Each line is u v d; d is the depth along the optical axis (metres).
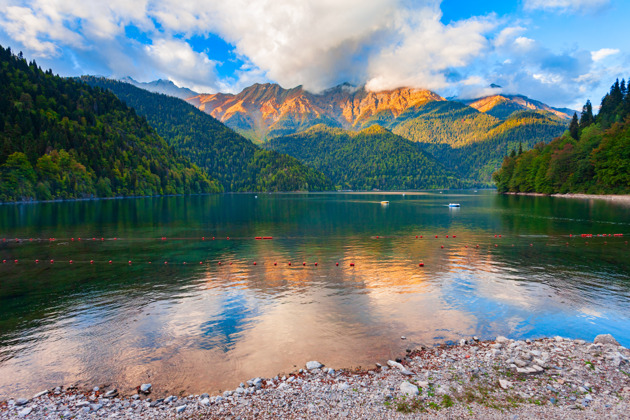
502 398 13.37
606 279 31.17
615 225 66.44
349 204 150.88
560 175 159.25
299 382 14.89
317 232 63.88
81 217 91.12
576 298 25.94
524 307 24.16
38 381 15.56
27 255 43.69
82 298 26.77
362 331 20.36
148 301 26.03
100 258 41.81
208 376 15.78
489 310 23.64
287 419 12.31
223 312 23.62
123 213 103.44
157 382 15.35
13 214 97.25
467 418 12.15
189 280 31.84
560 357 16.55
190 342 19.20
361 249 46.97
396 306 24.52
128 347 18.69
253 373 16.00
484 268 35.72
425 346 18.39
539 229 63.38
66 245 50.66
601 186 140.00
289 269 36.00
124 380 15.57
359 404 13.15
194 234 61.84
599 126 162.75
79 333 20.48
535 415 12.24
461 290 28.16
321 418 12.33
